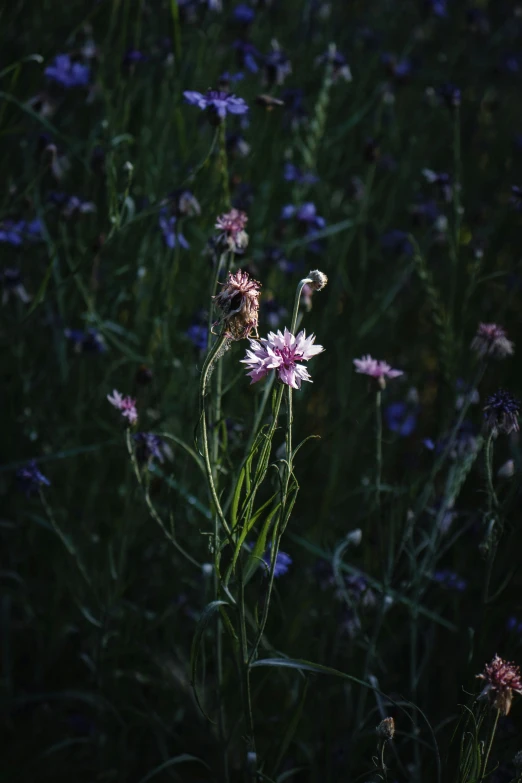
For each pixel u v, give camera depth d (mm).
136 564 1295
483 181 2008
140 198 1441
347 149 1850
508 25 2381
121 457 1343
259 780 1057
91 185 1459
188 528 1290
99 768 1227
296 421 1300
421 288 1596
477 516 1274
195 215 1297
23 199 1391
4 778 1226
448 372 1310
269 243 1498
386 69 1816
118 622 1292
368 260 1713
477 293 1625
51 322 1381
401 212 1871
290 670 1213
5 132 1325
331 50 1478
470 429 1250
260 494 1271
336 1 2139
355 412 1474
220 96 1188
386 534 1285
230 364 1268
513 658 1208
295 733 1177
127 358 1348
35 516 1226
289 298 1432
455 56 2160
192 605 1288
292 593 1266
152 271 1391
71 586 1277
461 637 1232
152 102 1582
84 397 1392
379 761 994
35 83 1439
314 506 1396
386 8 2293
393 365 1608
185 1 1555
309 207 1481
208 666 1260
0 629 1271
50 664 1288
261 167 1558
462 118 2061
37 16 1639
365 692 1147
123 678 1252
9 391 1322
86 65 1536
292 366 917
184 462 1260
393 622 1261
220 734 1100
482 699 977
